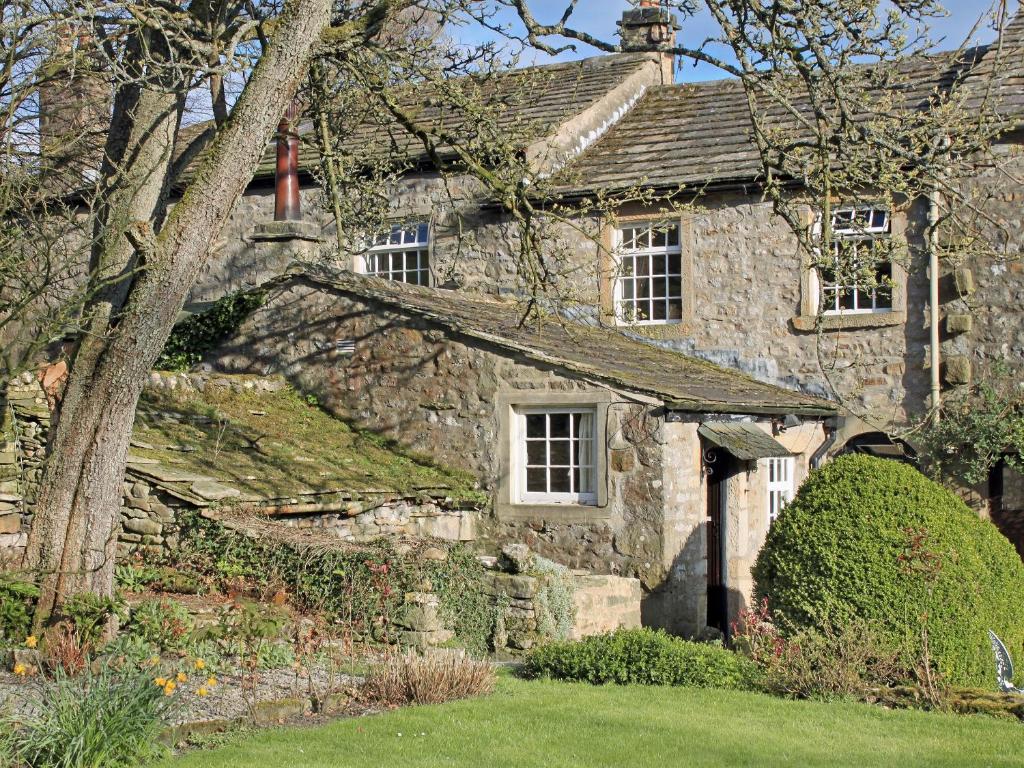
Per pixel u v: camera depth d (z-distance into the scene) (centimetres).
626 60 2102
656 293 1792
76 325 908
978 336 1609
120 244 1069
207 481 1159
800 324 1686
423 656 955
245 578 1116
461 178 1870
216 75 1173
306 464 1312
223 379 1462
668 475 1315
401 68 1177
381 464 1388
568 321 1752
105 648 864
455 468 1424
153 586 1107
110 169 1192
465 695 892
